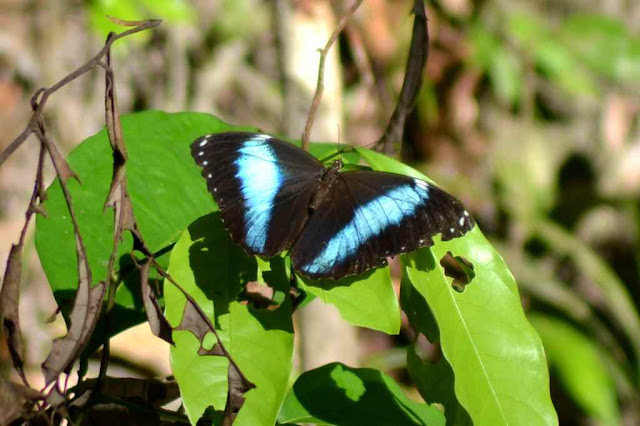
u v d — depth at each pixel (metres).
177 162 1.25
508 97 2.15
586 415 2.04
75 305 1.15
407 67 1.28
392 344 2.12
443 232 1.20
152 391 1.23
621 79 2.12
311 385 1.25
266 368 1.17
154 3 1.70
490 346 1.19
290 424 1.24
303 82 1.52
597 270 2.19
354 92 2.04
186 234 1.20
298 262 1.20
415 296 1.21
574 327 2.12
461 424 1.20
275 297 1.19
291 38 1.52
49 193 1.23
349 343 1.59
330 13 1.54
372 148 1.28
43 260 1.22
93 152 1.25
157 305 1.17
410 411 1.25
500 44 2.16
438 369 1.21
